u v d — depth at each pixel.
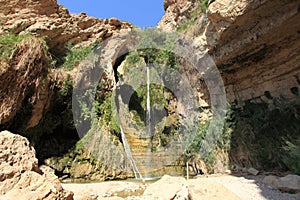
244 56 7.48
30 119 7.14
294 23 5.88
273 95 7.45
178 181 4.58
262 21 6.13
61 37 9.97
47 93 7.73
